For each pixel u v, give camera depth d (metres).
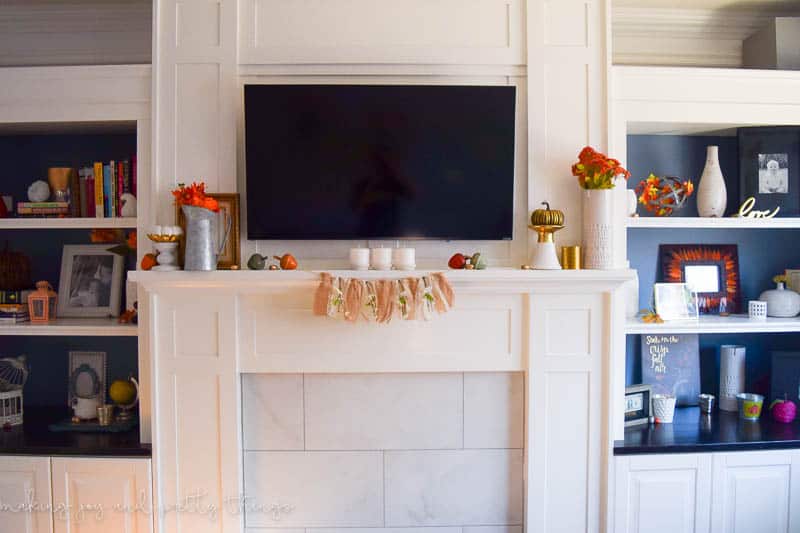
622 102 2.46
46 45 2.85
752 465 2.41
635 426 2.61
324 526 2.44
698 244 2.94
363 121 2.38
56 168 2.68
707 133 2.83
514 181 2.47
